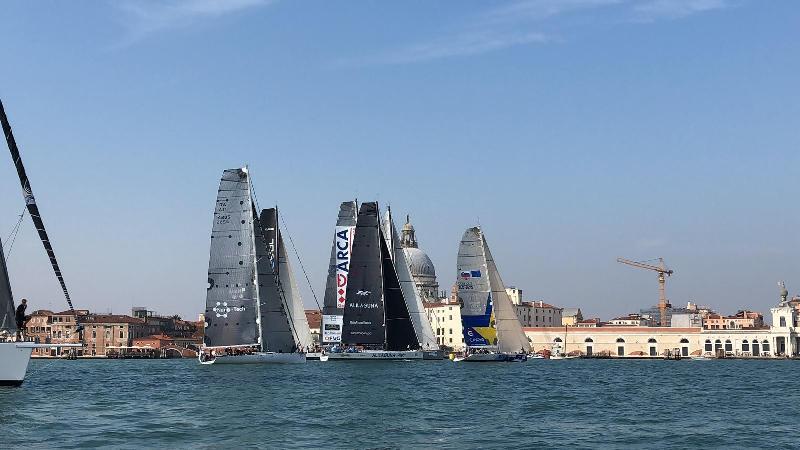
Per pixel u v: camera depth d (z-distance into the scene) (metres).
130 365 181.75
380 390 81.38
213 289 117.94
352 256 144.50
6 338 69.38
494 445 45.12
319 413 59.22
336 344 156.88
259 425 52.12
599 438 48.09
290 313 145.12
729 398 77.31
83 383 92.00
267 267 123.00
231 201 117.12
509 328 157.00
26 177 69.94
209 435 47.69
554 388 89.94
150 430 49.44
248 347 123.38
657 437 48.66
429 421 55.31
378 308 143.88
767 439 48.00
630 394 81.75
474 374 117.25
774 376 130.38
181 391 78.44
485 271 155.62
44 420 53.47
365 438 47.16
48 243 71.44
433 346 159.50
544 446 44.91
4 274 67.75
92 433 48.00
